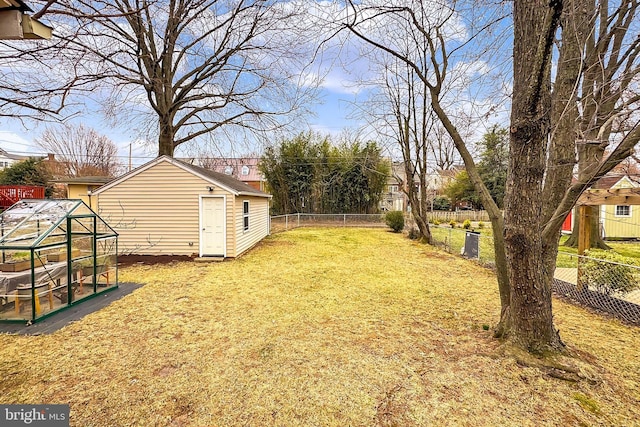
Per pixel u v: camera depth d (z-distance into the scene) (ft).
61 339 11.37
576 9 9.39
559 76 10.34
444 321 13.08
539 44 7.64
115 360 9.85
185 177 28.30
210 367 9.42
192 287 18.65
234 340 11.35
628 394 7.66
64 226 15.43
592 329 11.94
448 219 74.54
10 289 13.33
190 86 37.86
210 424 6.97
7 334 11.78
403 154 40.52
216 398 7.89
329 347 10.73
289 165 64.54
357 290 18.01
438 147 50.88
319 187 65.26
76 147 85.81
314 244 36.86
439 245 36.04
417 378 8.64
